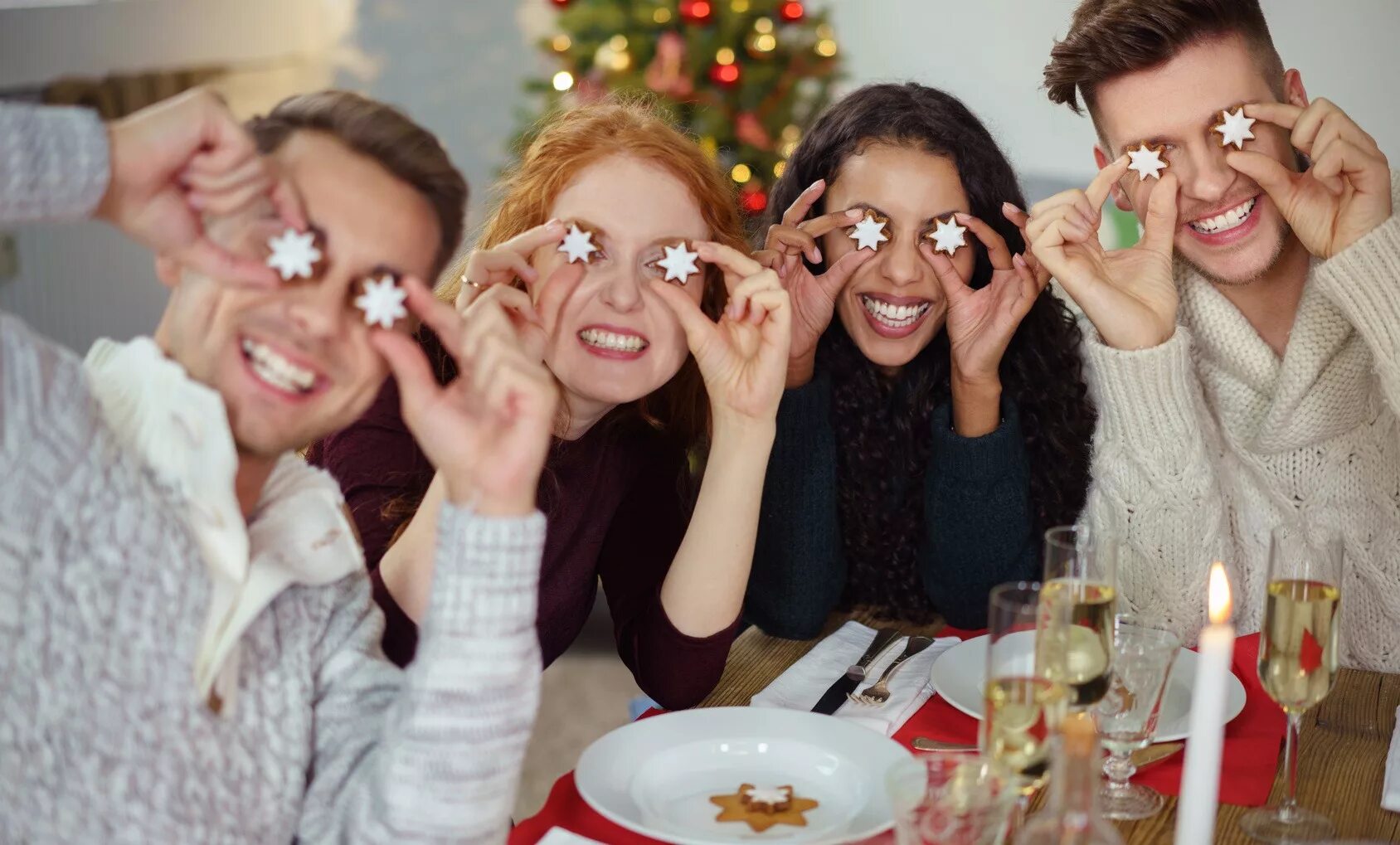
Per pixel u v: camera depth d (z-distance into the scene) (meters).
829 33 4.95
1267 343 2.16
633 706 2.24
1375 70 5.15
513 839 1.43
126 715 1.24
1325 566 1.44
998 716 1.34
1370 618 2.11
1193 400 2.10
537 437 1.32
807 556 2.02
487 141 6.61
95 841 1.23
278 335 1.28
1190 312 2.16
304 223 1.28
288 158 1.29
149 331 5.73
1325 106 1.92
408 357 1.31
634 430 1.98
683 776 1.52
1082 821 1.19
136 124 1.20
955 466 2.10
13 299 5.64
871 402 2.20
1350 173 1.94
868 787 1.49
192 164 1.23
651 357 1.83
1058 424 2.18
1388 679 1.73
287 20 6.34
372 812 1.32
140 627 1.24
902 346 2.16
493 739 1.31
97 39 6.06
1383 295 1.92
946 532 2.12
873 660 1.78
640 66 4.75
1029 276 2.06
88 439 1.23
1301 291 2.13
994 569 2.12
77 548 1.22
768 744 1.56
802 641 1.98
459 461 1.32
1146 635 1.51
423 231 1.34
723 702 1.77
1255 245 2.07
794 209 2.13
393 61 6.54
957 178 2.11
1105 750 1.53
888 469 2.19
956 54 6.00
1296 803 1.47
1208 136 2.03
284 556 1.35
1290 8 5.22
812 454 2.06
